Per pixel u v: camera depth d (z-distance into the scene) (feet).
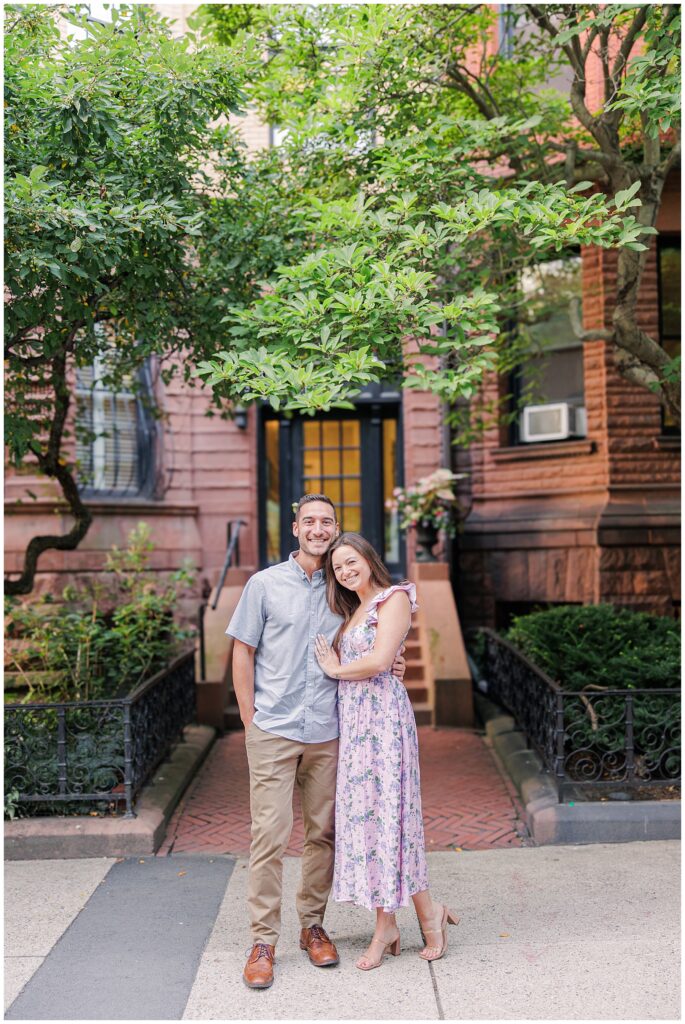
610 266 28.84
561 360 31.04
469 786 20.49
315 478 36.22
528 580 30.37
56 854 16.35
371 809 11.75
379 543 35.91
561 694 17.20
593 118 18.51
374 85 19.15
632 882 14.44
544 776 18.97
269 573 12.35
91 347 18.89
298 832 18.13
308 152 20.51
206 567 34.06
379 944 11.84
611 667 19.63
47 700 22.07
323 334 14.66
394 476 36.22
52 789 17.48
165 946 12.58
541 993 10.94
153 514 32.27
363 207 16.35
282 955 12.30
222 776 21.81
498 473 31.94
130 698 17.21
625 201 15.92
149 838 16.48
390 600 11.98
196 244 19.20
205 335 19.13
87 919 13.52
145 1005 10.88
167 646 24.81
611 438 28.73
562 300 30.63
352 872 11.70
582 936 12.52
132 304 18.26
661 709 18.45
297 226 18.75
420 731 26.04
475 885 14.55
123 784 18.66
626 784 17.38
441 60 19.31
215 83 16.71
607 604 23.88
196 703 26.07
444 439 32.37
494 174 28.99
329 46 19.77
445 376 15.17
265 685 12.09
